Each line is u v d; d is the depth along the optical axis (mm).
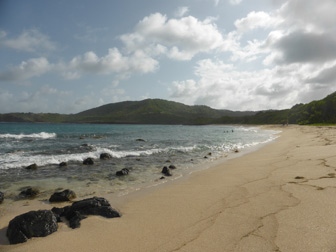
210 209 5641
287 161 11531
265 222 4578
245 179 8617
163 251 3779
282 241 3793
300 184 7051
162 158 15602
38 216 4820
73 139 32438
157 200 6754
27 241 4352
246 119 157750
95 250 3920
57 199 6969
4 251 4012
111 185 8852
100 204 5898
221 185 8047
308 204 5309
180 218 5199
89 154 16594
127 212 5805
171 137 37281
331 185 6582
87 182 9336
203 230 4461
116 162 14039
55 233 4676
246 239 3967
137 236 4395
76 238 4414
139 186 8656
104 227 4883
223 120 182875
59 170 11695
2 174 10750
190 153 18062
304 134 33156
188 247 3846
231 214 5164
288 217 4703
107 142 27844
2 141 27734
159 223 4980
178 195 7180
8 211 6184
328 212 4766
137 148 21406
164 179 9758
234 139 32125
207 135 42938
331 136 23875
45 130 62688
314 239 3771
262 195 6367
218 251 3646
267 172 9445
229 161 13867
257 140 29938
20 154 16984
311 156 12047
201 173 10695
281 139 28875
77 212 5492
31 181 9500
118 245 4070
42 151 18656
